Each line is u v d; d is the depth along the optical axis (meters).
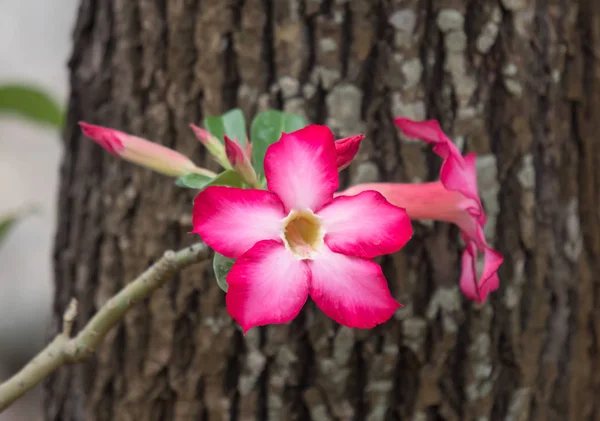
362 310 0.29
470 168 0.34
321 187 0.29
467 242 0.35
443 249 0.45
